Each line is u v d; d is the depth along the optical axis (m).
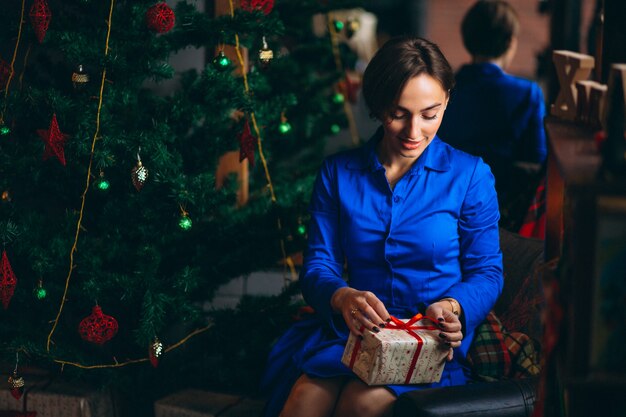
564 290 2.15
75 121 3.24
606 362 1.85
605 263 1.83
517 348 2.95
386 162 2.98
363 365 2.65
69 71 3.48
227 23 3.29
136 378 3.73
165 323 3.58
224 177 4.31
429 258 2.92
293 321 3.61
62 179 3.45
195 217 3.39
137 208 3.40
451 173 2.96
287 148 4.58
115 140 3.19
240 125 3.55
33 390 3.61
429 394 2.55
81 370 3.52
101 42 3.28
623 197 1.79
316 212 3.08
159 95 3.97
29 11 3.24
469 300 2.82
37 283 3.43
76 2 3.38
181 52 4.04
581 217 1.82
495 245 3.00
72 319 3.90
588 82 2.57
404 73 2.68
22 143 3.44
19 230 3.28
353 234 2.98
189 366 3.73
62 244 3.31
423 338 2.63
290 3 4.45
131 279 3.34
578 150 2.15
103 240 3.44
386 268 2.95
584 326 1.85
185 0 3.53
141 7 3.30
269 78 4.40
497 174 4.31
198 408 3.50
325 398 2.78
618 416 1.98
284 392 2.97
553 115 2.79
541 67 5.06
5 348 3.41
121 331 3.67
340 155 3.08
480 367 2.93
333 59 4.89
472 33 4.46
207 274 3.60
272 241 3.57
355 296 2.75
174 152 3.40
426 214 2.92
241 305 3.58
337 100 4.82
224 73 3.39
